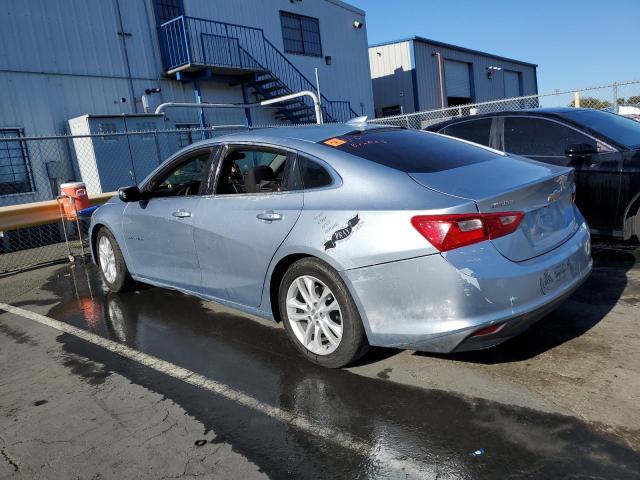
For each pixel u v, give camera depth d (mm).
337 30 21516
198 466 2461
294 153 3449
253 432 2701
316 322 3250
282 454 2504
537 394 2816
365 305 2941
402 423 2662
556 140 5453
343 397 2959
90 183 12562
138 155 13109
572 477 2182
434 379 3062
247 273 3613
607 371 2998
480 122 6086
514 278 2715
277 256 3350
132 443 2689
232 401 3023
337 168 3211
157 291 5367
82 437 2781
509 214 2785
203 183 4035
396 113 28203
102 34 13672
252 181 3645
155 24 14984
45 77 12516
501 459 2328
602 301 4055
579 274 3160
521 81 39031
